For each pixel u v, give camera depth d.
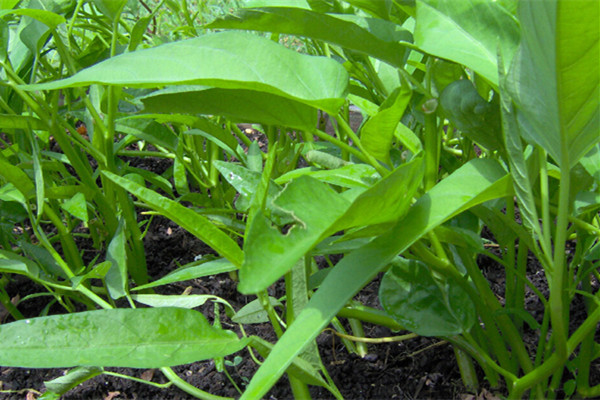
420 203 0.41
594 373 0.53
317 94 0.41
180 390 0.56
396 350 0.57
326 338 0.59
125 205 0.60
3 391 0.56
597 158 0.42
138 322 0.44
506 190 0.40
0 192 0.55
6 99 0.61
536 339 0.56
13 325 0.43
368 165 0.48
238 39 0.41
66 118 0.70
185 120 0.56
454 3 0.44
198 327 0.44
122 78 0.39
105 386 0.57
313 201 0.36
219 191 0.67
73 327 0.43
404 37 0.46
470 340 0.47
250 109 0.44
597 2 0.31
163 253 0.70
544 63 0.34
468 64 0.41
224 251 0.41
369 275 0.38
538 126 0.37
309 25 0.43
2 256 0.53
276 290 0.65
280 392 0.55
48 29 0.51
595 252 0.47
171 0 0.71
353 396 0.54
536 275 0.64
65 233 0.60
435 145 0.46
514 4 0.46
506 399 0.48
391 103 0.45
